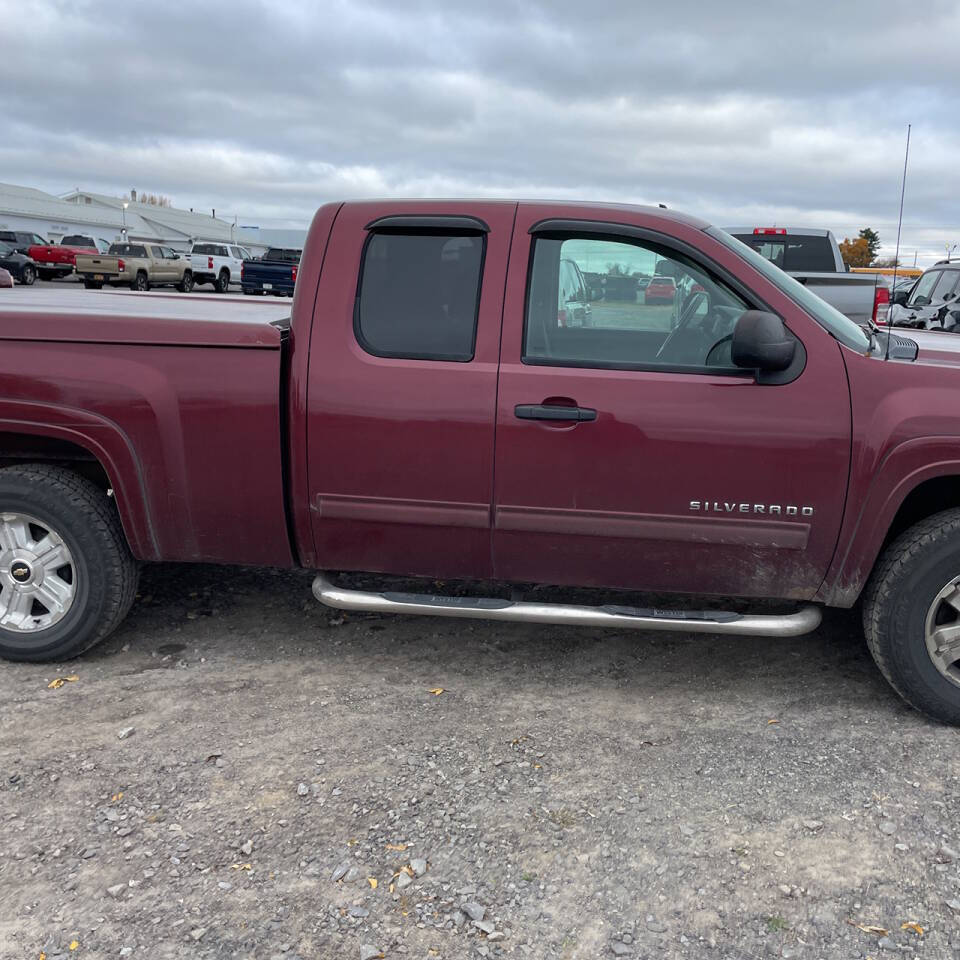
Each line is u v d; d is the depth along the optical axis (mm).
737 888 2570
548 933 2408
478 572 3650
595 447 3385
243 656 3994
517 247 3467
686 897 2539
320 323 3529
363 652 4051
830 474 3311
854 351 3336
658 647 4129
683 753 3252
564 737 3357
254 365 3535
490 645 4137
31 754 3195
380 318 3523
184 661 3934
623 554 3510
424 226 3492
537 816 2885
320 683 3756
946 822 2848
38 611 3924
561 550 3537
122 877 2588
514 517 3490
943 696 3387
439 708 3564
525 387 3402
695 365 3396
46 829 2789
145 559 3793
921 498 3551
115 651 4023
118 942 2354
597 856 2703
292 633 4234
